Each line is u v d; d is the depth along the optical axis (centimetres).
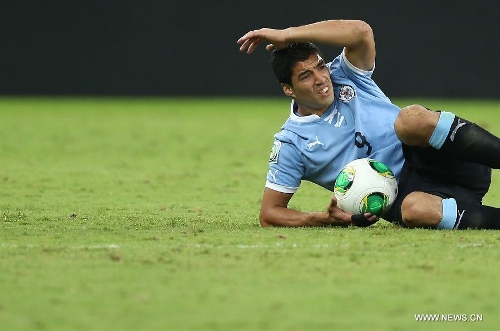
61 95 7712
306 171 1881
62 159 3844
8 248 1589
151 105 7394
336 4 7200
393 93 7269
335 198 1789
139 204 2423
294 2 7294
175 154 4100
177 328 1088
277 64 1809
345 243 1612
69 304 1198
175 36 7656
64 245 1627
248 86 7788
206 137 4966
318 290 1269
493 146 1733
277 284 1303
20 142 4625
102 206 2364
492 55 7212
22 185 2902
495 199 2538
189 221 2022
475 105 6744
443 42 7219
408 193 1809
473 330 1090
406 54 7238
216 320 1122
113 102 7688
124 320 1122
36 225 1934
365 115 1845
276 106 7194
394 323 1113
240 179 3150
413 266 1416
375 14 7188
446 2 7181
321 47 6950
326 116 1848
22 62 7694
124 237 1731
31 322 1113
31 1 7612
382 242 1620
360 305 1194
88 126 5628
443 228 1758
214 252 1539
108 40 7669
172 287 1287
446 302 1209
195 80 7719
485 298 1230
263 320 1122
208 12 7606
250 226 1909
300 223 1842
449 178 1803
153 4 7612
